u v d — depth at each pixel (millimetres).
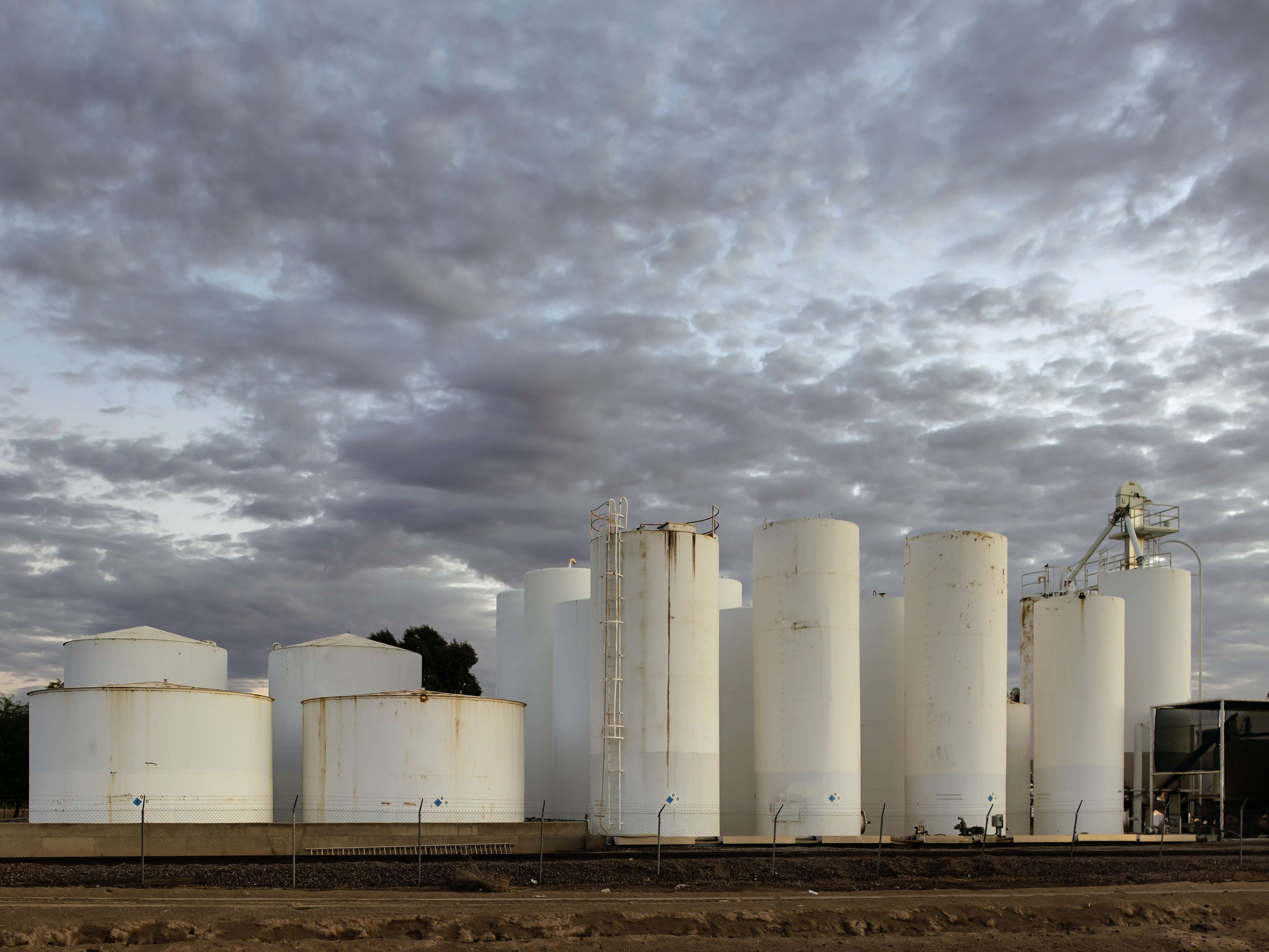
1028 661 62062
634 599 45688
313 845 40188
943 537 50906
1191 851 45312
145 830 39344
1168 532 66312
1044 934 30672
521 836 42469
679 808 44281
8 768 89562
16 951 25172
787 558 48094
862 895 33906
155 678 50562
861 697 53312
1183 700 58531
